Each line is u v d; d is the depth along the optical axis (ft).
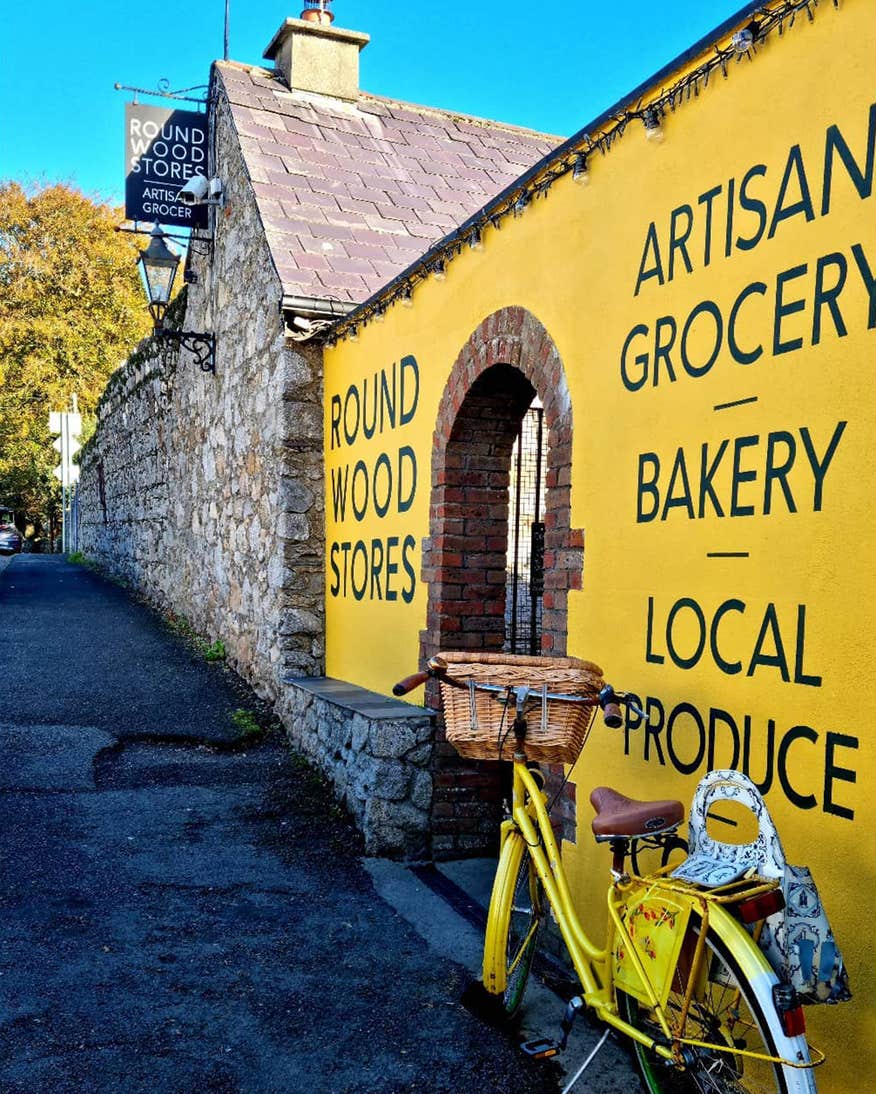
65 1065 9.53
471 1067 9.75
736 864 7.51
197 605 33.04
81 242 97.30
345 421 21.15
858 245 8.14
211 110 29.99
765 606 9.08
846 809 8.11
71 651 30.12
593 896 11.63
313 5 29.30
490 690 9.88
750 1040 8.46
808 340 8.64
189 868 14.99
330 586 22.27
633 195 11.23
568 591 12.34
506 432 16.51
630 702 9.56
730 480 9.58
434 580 16.70
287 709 21.88
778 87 9.05
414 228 24.98
